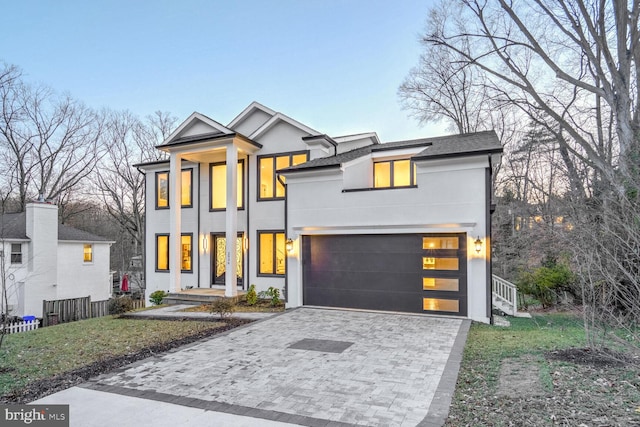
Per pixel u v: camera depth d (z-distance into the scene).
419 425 4.00
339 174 11.64
